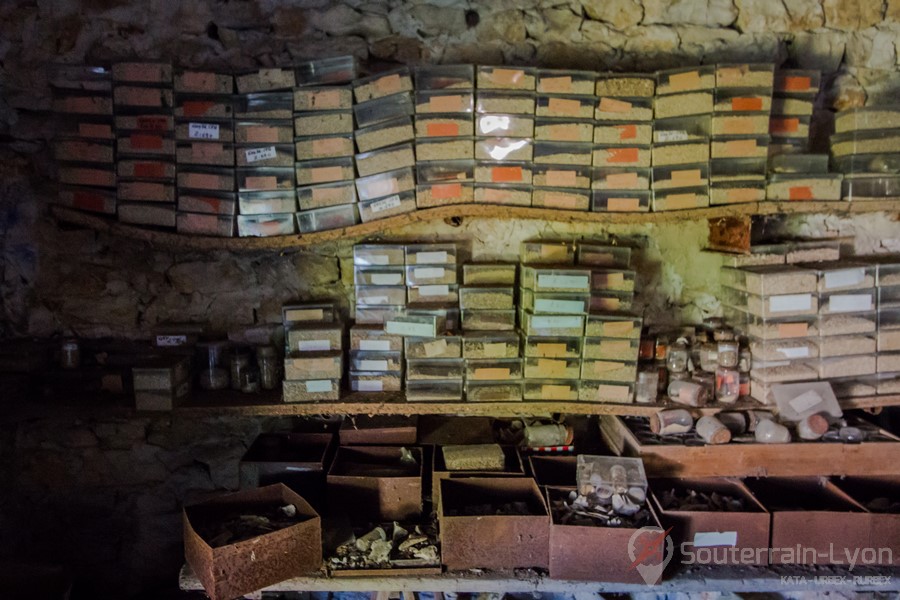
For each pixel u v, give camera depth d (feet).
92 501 9.35
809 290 8.05
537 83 7.49
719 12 8.50
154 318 9.02
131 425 9.25
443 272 8.44
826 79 8.81
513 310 8.28
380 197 7.72
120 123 7.46
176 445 9.38
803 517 7.39
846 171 7.94
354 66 7.53
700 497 8.09
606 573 7.09
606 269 8.17
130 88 7.40
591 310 8.27
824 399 7.97
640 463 7.73
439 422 9.32
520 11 8.45
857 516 7.36
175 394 8.21
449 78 7.48
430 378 8.25
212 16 8.30
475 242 8.99
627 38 8.56
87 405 8.27
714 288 9.21
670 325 9.27
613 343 8.13
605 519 7.27
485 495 7.88
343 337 8.79
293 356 8.21
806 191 7.80
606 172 7.70
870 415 9.41
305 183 7.68
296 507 7.51
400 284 8.47
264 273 9.03
